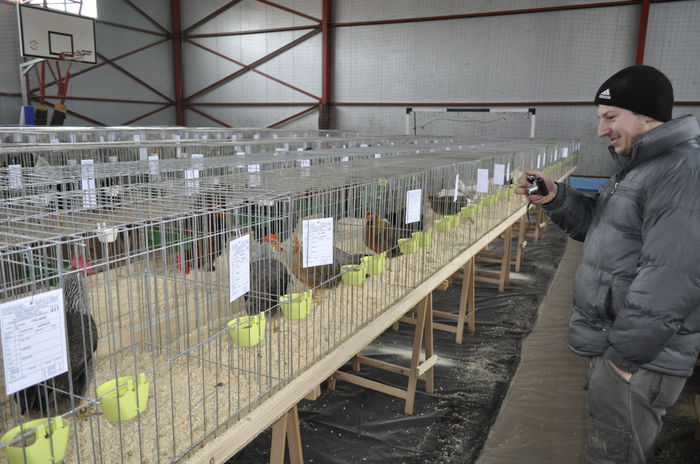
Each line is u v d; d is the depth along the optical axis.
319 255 1.89
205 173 3.58
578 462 2.53
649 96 1.58
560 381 3.36
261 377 1.68
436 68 11.61
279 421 1.77
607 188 1.84
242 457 2.59
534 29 10.55
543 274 5.80
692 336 1.58
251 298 2.14
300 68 13.04
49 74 11.83
